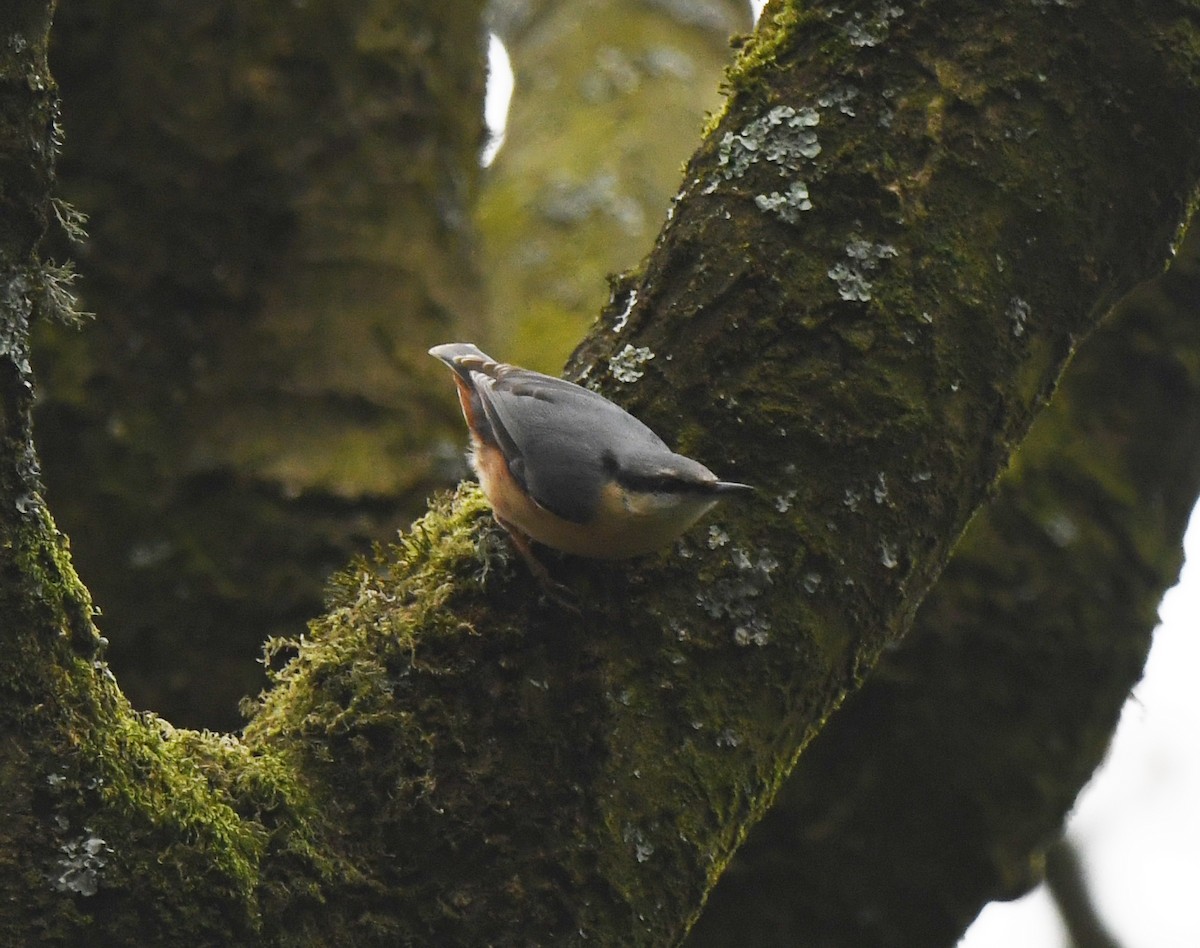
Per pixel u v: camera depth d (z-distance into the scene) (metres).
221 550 9.96
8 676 4.61
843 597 5.50
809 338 5.60
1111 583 8.66
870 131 5.73
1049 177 5.77
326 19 10.77
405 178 11.10
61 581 4.79
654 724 5.27
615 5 17.39
